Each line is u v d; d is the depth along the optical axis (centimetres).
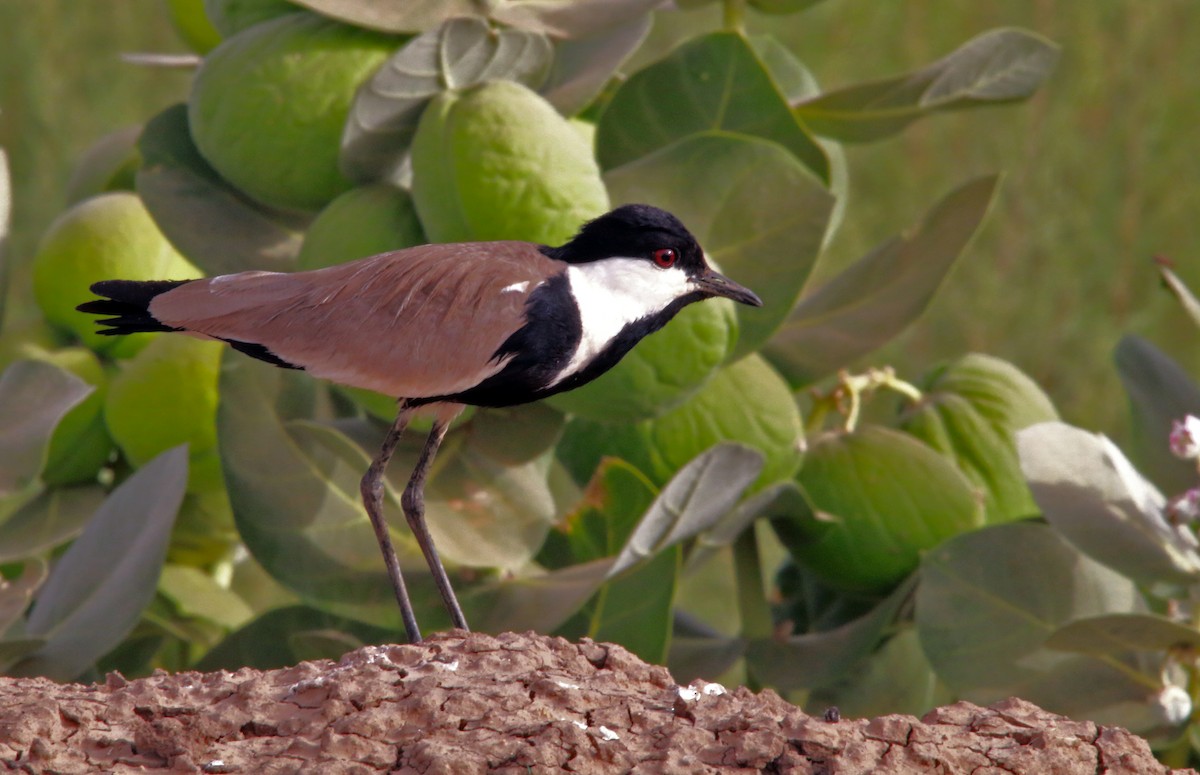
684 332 933
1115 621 902
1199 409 1159
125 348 1134
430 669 696
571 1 1011
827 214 1025
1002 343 2252
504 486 1003
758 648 1089
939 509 1054
